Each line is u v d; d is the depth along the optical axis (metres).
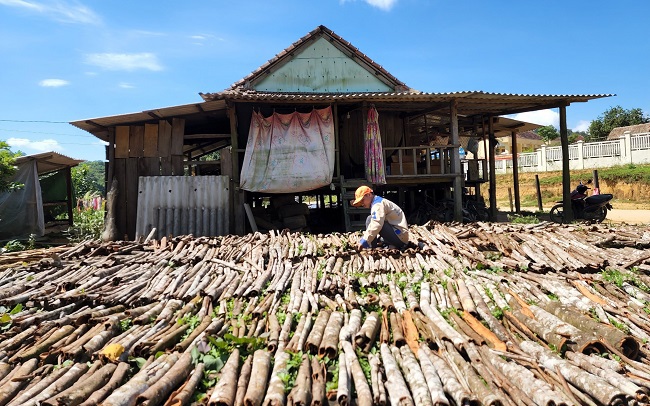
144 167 10.74
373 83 13.91
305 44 13.76
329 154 11.12
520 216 14.96
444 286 5.69
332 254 6.86
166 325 4.76
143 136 10.79
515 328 4.57
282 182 10.88
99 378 3.61
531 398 3.30
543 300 5.15
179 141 10.80
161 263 6.73
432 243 7.31
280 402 3.24
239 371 3.78
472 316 4.72
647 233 7.55
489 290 5.46
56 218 17.34
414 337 4.28
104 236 10.32
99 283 5.87
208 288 5.57
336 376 3.74
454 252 6.90
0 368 3.83
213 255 7.04
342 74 13.83
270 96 10.33
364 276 6.05
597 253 6.80
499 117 15.34
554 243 7.24
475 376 3.56
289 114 11.07
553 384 3.52
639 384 3.46
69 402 3.24
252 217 10.63
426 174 11.91
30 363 3.92
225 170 10.70
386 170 12.59
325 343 4.03
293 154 10.98
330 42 13.82
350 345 4.08
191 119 11.70
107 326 4.52
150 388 3.37
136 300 5.37
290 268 6.31
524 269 6.27
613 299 5.23
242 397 3.37
